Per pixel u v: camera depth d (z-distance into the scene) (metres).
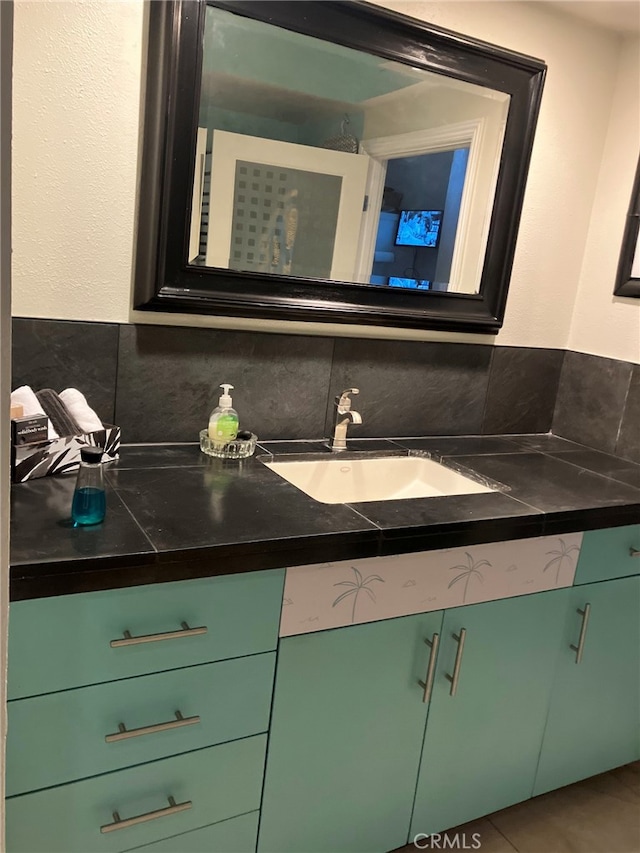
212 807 1.24
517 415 2.09
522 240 1.95
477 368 1.97
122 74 1.36
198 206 1.46
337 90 1.56
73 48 1.31
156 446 1.57
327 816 1.38
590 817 1.78
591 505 1.50
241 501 1.29
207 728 1.18
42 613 0.99
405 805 1.49
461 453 1.84
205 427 1.63
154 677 1.11
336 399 1.76
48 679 1.02
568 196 1.98
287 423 1.73
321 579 1.22
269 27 1.44
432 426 1.96
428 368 1.89
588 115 1.94
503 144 1.79
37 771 1.05
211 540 1.10
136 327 1.49
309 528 1.19
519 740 1.62
